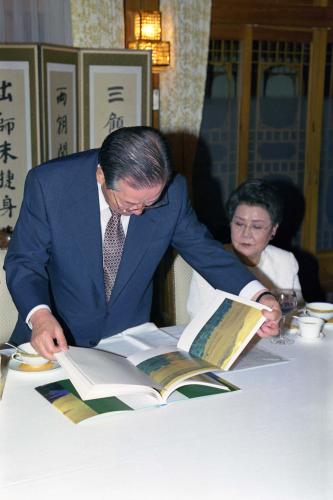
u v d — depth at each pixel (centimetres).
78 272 188
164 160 157
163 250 195
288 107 504
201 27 445
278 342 196
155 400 154
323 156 527
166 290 250
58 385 162
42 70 353
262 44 481
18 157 363
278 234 521
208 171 489
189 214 198
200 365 169
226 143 490
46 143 363
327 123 521
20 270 180
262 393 162
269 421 148
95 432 140
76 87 385
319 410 154
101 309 194
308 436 142
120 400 154
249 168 502
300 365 180
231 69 479
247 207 228
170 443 137
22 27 399
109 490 121
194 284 233
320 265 537
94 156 187
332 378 172
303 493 121
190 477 125
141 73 394
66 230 184
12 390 160
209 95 476
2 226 368
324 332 206
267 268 241
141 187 155
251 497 119
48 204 183
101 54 383
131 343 193
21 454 132
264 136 502
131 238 189
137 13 417
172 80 444
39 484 122
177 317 245
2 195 365
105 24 415
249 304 180
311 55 498
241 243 232
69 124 382
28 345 177
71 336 196
